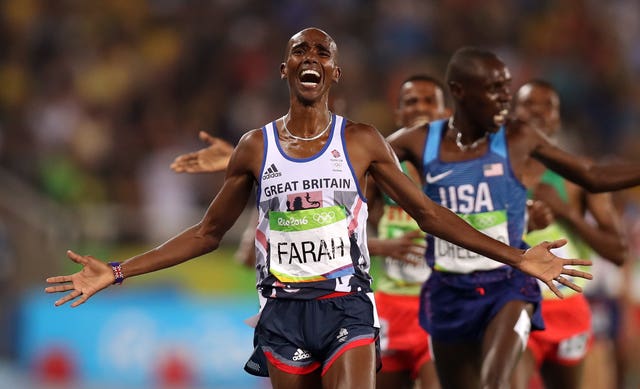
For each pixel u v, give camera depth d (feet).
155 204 154.30
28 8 180.34
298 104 53.31
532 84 83.61
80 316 130.21
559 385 77.20
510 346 62.34
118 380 127.85
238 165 53.93
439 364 67.62
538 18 194.08
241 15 183.42
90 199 153.99
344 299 53.16
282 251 53.01
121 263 54.65
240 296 130.82
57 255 136.26
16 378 128.36
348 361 52.16
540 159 64.80
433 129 66.13
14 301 134.21
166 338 127.95
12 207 136.15
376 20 186.09
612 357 97.71
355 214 53.11
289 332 53.42
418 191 54.08
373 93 177.47
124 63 175.73
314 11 184.24
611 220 77.66
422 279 73.61
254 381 127.13
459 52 64.80
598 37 196.44
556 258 54.03
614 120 188.75
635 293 106.22
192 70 176.35
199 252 55.72
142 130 165.17
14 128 162.81
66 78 172.35
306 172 52.49
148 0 185.78
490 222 64.03
